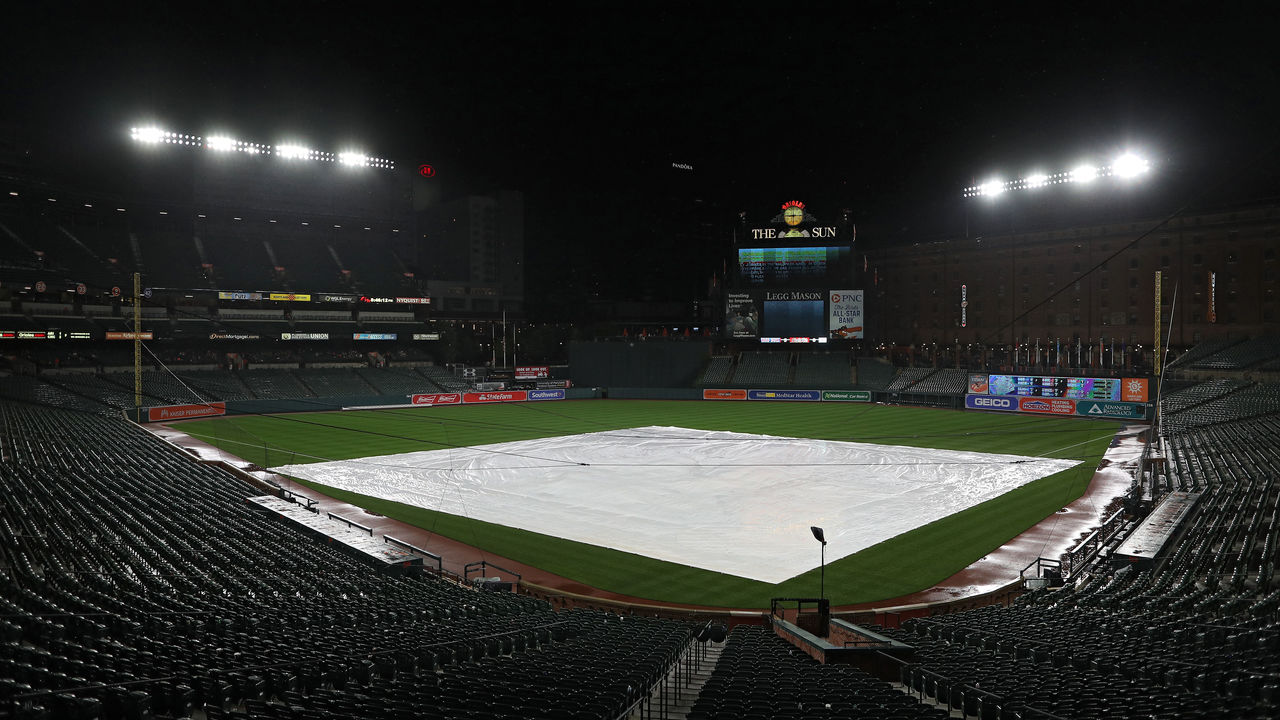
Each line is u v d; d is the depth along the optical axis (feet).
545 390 347.97
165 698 38.17
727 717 36.55
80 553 78.84
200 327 321.52
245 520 104.27
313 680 43.06
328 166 436.35
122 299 304.30
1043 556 103.14
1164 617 60.23
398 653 48.52
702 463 178.60
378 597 72.28
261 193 411.75
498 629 60.34
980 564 100.53
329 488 150.41
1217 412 203.10
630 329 488.02
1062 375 272.92
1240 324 279.49
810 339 327.67
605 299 525.75
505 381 361.71
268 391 300.40
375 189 455.22
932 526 119.85
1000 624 63.36
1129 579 80.23
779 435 225.56
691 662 58.54
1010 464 173.58
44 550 79.00
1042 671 47.03
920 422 255.29
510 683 43.55
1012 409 284.20
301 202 426.92
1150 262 301.02
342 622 59.72
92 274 309.63
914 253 371.97
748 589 91.71
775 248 328.08
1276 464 131.23
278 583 74.33
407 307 380.99
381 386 329.31
